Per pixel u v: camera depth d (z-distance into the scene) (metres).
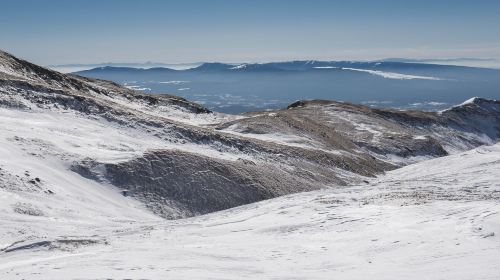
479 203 21.77
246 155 51.47
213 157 46.00
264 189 41.81
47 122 45.78
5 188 28.45
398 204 23.41
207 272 14.01
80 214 28.64
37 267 15.36
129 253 17.31
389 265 14.05
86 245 20.02
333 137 77.75
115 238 21.44
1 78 51.91
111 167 37.03
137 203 34.69
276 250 17.34
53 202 29.20
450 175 40.72
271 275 13.66
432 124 132.12
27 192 29.05
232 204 38.75
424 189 30.88
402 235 17.41
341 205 25.11
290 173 49.66
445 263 13.45
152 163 39.34
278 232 20.62
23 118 45.28
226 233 21.56
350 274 13.41
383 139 91.44
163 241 20.34
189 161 41.47
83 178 35.19
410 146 90.94
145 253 17.28
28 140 38.09
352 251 16.25
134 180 36.78
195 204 37.06
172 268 14.56
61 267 14.99
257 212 26.58
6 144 35.72
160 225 25.64
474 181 34.88
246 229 22.06
